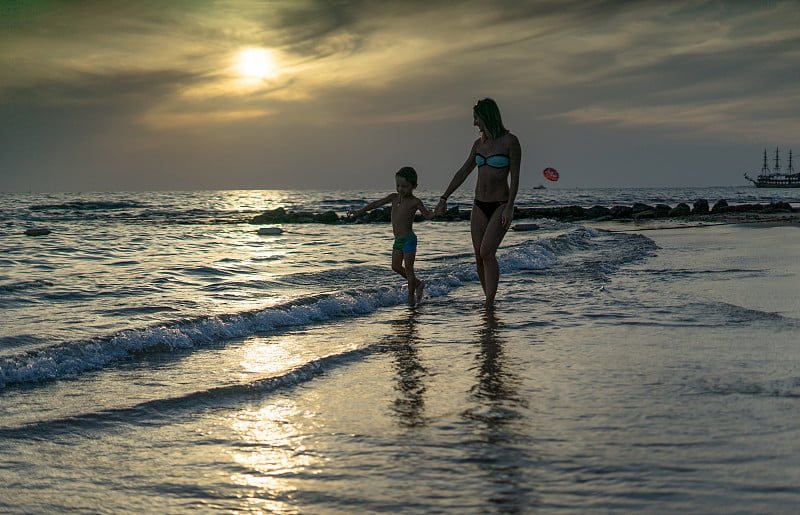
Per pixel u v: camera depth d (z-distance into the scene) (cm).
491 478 269
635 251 1377
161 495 263
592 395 384
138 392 420
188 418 366
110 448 320
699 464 275
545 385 411
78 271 1177
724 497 243
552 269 1095
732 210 3791
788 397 371
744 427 321
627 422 333
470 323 652
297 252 1645
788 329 569
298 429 342
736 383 402
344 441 321
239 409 380
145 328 574
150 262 1357
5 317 700
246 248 1780
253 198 10938
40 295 863
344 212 4934
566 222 3353
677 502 239
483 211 744
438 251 1641
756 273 958
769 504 236
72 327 647
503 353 508
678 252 1335
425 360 493
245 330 625
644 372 434
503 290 873
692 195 11044
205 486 271
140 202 7606
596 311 688
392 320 686
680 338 541
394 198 809
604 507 238
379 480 271
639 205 4147
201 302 819
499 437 318
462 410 364
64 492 267
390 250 1717
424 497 253
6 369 454
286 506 250
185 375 464
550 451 296
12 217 3938
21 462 301
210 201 8375
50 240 2066
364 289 851
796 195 10362
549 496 249
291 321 671
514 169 725
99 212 4762
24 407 388
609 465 277
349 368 473
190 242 2009
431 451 302
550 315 676
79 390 427
